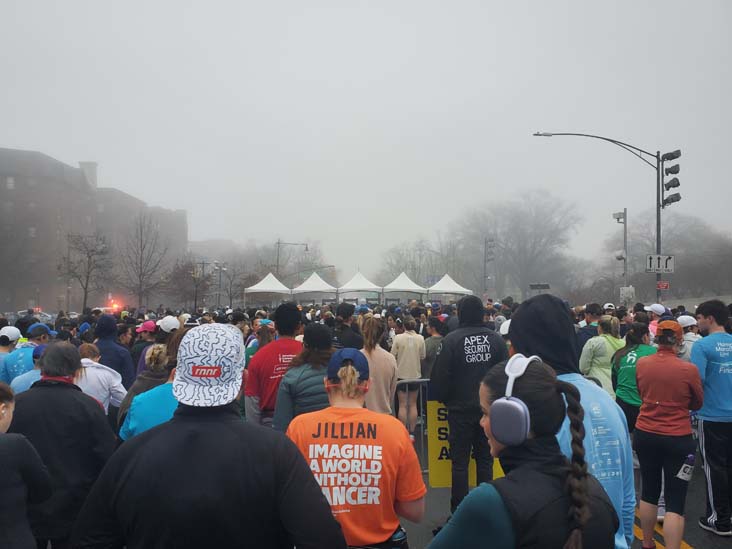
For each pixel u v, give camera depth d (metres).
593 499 1.80
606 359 7.38
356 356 3.23
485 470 5.51
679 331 4.89
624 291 21.92
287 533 2.04
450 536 1.75
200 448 2.03
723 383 5.35
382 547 3.01
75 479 4.03
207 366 2.13
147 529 1.95
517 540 1.65
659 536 5.59
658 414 4.74
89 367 5.62
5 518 3.10
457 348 5.41
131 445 2.07
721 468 5.44
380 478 3.02
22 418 3.99
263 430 2.14
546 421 1.81
